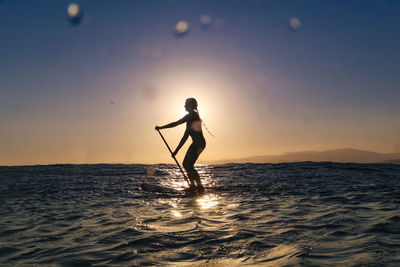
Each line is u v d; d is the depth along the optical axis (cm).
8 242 198
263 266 137
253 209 295
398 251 148
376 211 263
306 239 181
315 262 137
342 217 241
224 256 155
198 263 146
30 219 274
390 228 199
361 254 145
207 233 201
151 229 220
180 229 217
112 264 148
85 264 150
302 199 350
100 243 188
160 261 151
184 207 318
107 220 261
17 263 155
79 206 340
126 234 207
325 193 392
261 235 195
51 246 186
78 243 190
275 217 253
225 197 386
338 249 157
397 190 397
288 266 133
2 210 323
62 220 267
